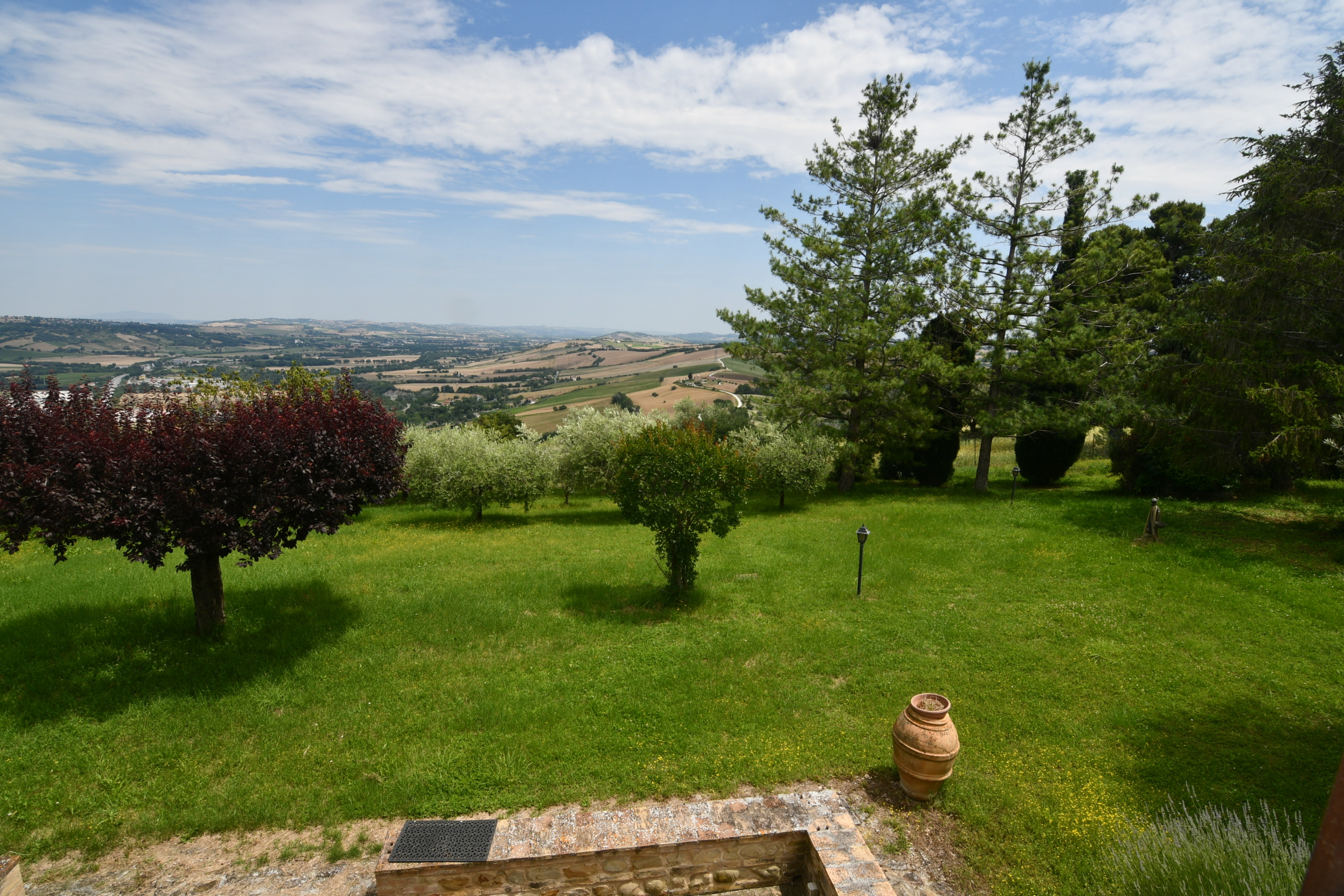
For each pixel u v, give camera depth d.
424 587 10.98
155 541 7.14
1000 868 4.76
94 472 7.20
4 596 9.80
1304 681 7.33
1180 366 13.80
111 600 9.61
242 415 8.05
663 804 5.49
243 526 7.86
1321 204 10.95
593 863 4.67
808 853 4.84
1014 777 5.75
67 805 5.51
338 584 11.09
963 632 8.95
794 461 18.52
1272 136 12.41
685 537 10.34
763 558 13.02
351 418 9.03
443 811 5.38
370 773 5.96
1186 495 16.84
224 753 6.25
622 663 8.12
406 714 6.90
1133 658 8.03
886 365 20.67
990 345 19.42
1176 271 27.05
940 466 22.30
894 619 9.50
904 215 20.62
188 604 9.49
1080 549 12.68
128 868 4.90
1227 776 5.67
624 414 22.17
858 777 5.86
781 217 21.77
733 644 8.66
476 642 8.75
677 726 6.64
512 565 12.61
